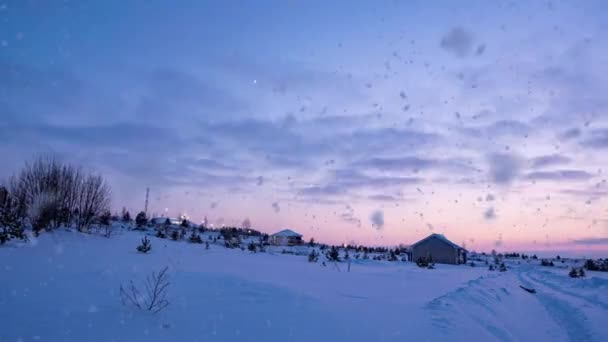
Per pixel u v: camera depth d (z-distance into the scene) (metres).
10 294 5.44
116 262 10.41
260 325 5.30
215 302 6.47
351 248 62.44
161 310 5.51
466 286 13.01
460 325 6.71
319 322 5.84
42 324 4.25
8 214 12.30
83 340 3.91
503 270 35.16
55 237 15.15
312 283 10.59
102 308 5.21
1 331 3.89
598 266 45.41
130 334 4.27
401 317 6.74
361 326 5.84
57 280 6.86
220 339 4.48
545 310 12.26
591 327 9.46
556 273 33.22
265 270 13.09
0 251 10.09
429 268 27.94
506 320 9.42
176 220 53.69
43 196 16.25
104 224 23.73
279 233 60.16
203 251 20.20
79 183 19.23
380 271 19.09
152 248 17.25
